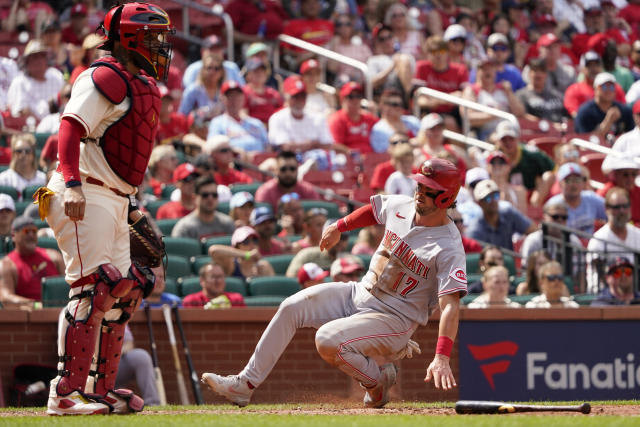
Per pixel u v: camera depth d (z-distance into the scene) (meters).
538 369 29.91
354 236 39.12
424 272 17.70
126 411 17.27
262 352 18.27
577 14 66.00
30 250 30.52
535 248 37.50
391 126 47.09
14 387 27.20
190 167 37.31
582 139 50.28
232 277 32.88
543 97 54.00
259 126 45.75
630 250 35.66
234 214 37.09
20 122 43.31
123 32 16.98
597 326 30.25
